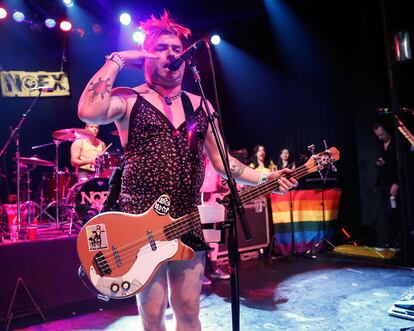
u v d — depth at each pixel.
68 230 4.58
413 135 5.14
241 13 7.34
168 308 3.64
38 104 7.44
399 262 5.11
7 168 7.23
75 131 5.60
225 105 8.02
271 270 5.02
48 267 3.68
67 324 3.43
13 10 6.75
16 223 4.16
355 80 6.57
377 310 3.40
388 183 5.82
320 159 2.07
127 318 3.54
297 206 5.91
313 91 7.04
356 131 6.60
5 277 3.48
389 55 5.04
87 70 7.71
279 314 3.43
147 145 1.83
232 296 1.84
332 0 6.66
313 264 5.21
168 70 1.91
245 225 1.83
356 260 5.32
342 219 6.79
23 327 3.39
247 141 7.93
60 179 5.75
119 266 1.75
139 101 1.87
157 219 1.78
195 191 1.91
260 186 1.97
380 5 5.60
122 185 1.88
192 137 1.91
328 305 3.58
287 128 7.35
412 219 4.98
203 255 1.94
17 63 7.30
